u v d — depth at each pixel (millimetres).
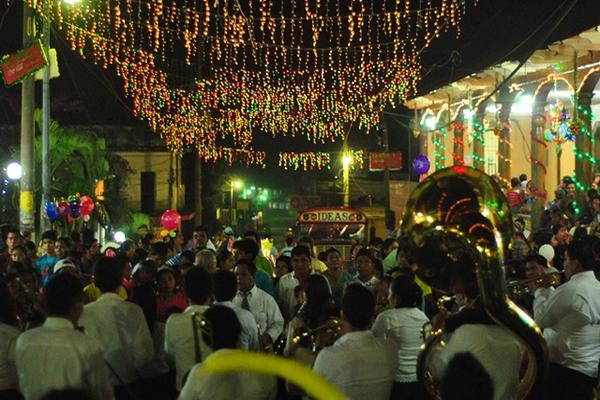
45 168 17531
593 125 27312
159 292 8156
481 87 27781
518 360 4793
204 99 32594
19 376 5070
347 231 20766
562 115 21391
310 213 20734
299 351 5762
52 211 17547
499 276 4457
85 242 14375
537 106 24109
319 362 5023
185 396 4418
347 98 32125
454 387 3107
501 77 25484
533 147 24266
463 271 4812
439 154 32125
